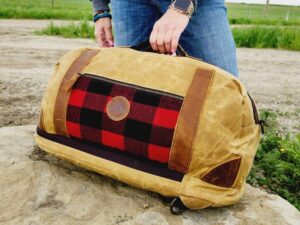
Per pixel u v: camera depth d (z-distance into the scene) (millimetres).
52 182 1906
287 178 2592
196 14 1965
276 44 10414
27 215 1709
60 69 1827
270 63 7535
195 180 1598
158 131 1566
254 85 5434
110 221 1695
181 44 2047
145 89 1627
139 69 1692
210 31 1999
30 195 1821
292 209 1911
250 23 21062
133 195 1862
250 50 9633
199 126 1542
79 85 1743
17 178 1920
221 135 1554
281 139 3025
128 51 1801
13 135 2387
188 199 1600
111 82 1691
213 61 2045
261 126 1802
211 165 1572
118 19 2178
